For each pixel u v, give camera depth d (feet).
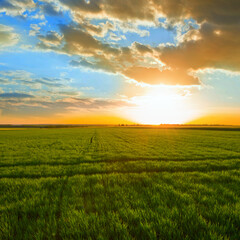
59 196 14.43
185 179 19.72
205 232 8.75
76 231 8.94
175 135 133.08
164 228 8.87
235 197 13.47
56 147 60.54
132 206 12.39
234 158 38.11
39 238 8.47
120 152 47.65
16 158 38.50
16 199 14.16
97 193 15.24
